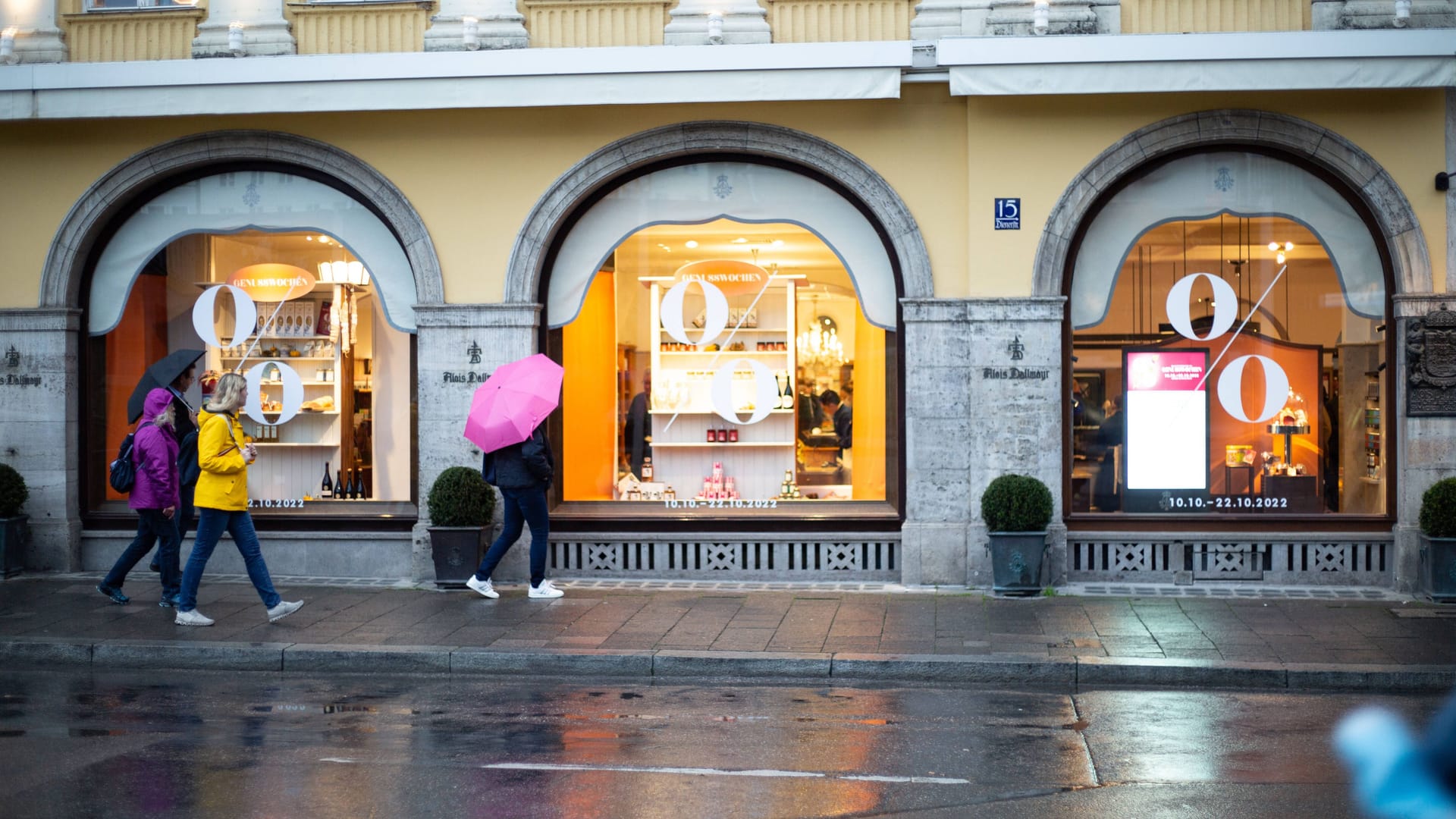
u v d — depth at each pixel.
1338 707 7.89
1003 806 5.68
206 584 12.20
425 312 12.45
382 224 12.77
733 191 12.52
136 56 12.68
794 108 12.12
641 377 12.72
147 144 12.74
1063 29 11.80
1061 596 11.36
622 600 11.28
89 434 13.09
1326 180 11.94
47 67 11.95
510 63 11.60
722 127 12.19
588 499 12.78
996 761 6.50
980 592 11.63
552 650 9.21
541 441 11.15
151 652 9.38
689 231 12.59
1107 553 12.12
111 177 12.77
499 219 12.42
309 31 12.55
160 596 11.44
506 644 9.44
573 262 12.70
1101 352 12.17
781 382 12.59
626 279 12.70
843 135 12.09
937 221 12.03
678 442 12.73
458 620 10.34
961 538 11.91
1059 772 6.28
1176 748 6.79
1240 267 12.09
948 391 11.95
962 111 11.98
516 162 12.38
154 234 13.09
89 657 9.42
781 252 12.51
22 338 12.88
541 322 12.66
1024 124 11.84
